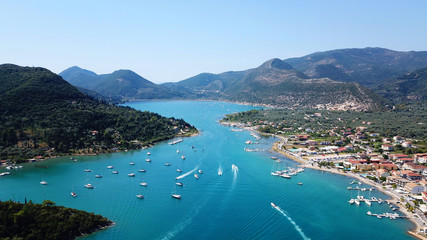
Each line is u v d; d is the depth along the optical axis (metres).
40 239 151.25
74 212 174.75
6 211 159.12
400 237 169.25
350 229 177.12
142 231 169.25
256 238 165.50
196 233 168.50
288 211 198.88
